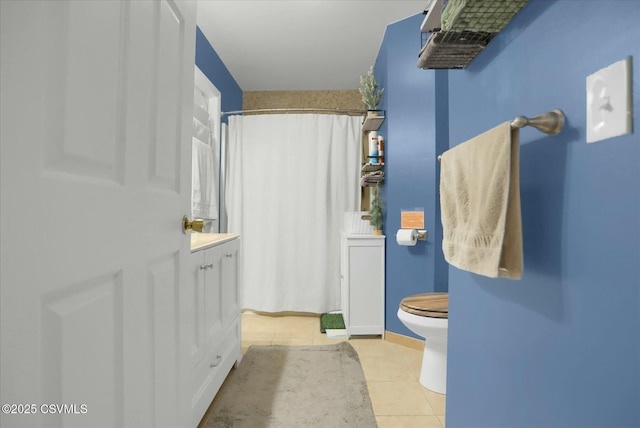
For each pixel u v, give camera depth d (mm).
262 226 3400
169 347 943
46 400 509
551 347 779
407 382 2041
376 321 2760
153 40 828
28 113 475
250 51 3156
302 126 3375
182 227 1027
